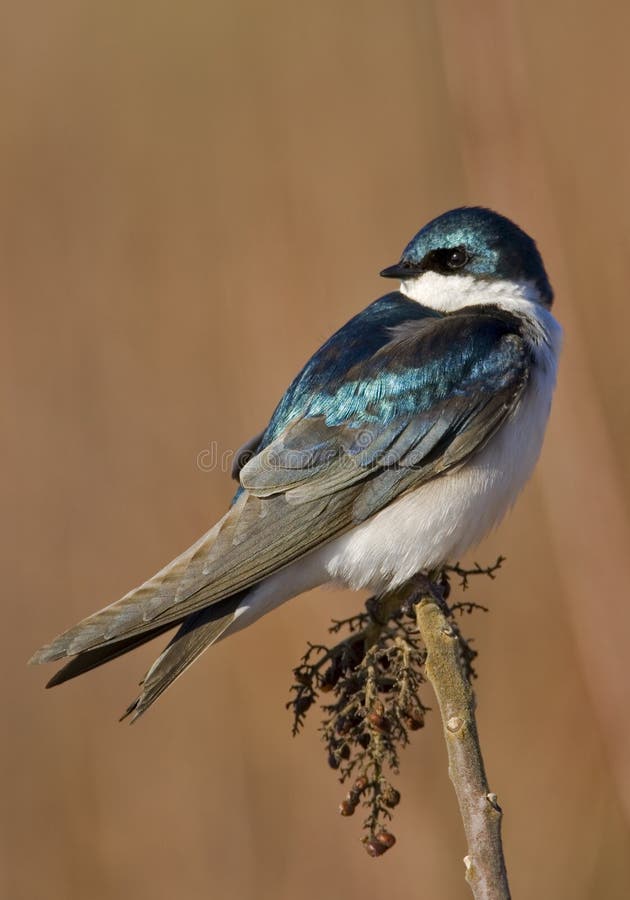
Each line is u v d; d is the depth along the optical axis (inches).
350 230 485.1
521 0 501.4
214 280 494.3
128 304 496.7
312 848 428.1
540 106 482.6
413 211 487.5
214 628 277.0
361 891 416.5
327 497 298.2
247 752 443.5
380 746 233.1
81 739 458.3
